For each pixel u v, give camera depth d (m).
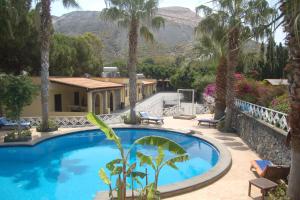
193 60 33.28
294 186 6.34
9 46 21.73
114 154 13.97
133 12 19.02
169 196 7.86
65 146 15.55
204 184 8.62
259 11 6.02
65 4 17.02
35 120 19.00
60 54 30.52
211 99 29.00
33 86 15.21
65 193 9.20
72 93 26.44
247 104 15.47
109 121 21.28
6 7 16.94
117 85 28.02
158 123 20.67
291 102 6.07
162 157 6.56
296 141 6.14
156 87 73.50
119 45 125.44
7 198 8.81
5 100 14.21
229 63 16.95
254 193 8.02
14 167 11.87
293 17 5.08
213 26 16.56
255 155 12.19
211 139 15.02
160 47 120.69
